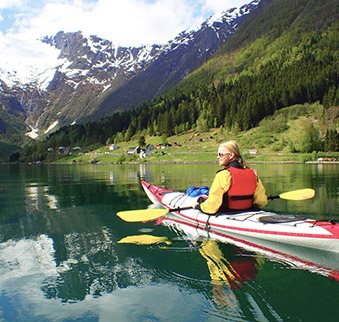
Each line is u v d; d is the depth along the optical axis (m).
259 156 75.06
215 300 3.12
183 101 157.38
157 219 6.79
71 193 12.20
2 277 3.87
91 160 112.25
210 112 136.75
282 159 67.94
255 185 5.22
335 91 104.19
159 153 105.69
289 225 4.62
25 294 3.42
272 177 19.38
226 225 5.20
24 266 4.21
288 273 3.66
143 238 5.32
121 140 154.12
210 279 3.58
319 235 4.27
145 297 3.25
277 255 4.23
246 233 4.97
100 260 4.33
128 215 5.38
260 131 100.44
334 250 4.18
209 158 84.06
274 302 3.03
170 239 5.20
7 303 3.23
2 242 5.33
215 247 4.68
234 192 5.09
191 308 3.00
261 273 3.69
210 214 5.46
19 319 2.94
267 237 4.75
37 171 38.03
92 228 6.18
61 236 5.62
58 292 3.44
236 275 3.67
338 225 4.36
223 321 2.77
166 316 2.88
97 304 3.16
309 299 3.07
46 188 14.65
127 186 14.65
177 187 13.83
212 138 117.62
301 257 4.14
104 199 10.19
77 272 3.95
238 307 2.97
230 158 5.20
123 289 3.46
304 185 13.70
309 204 8.17
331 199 8.98
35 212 8.10
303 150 75.44
